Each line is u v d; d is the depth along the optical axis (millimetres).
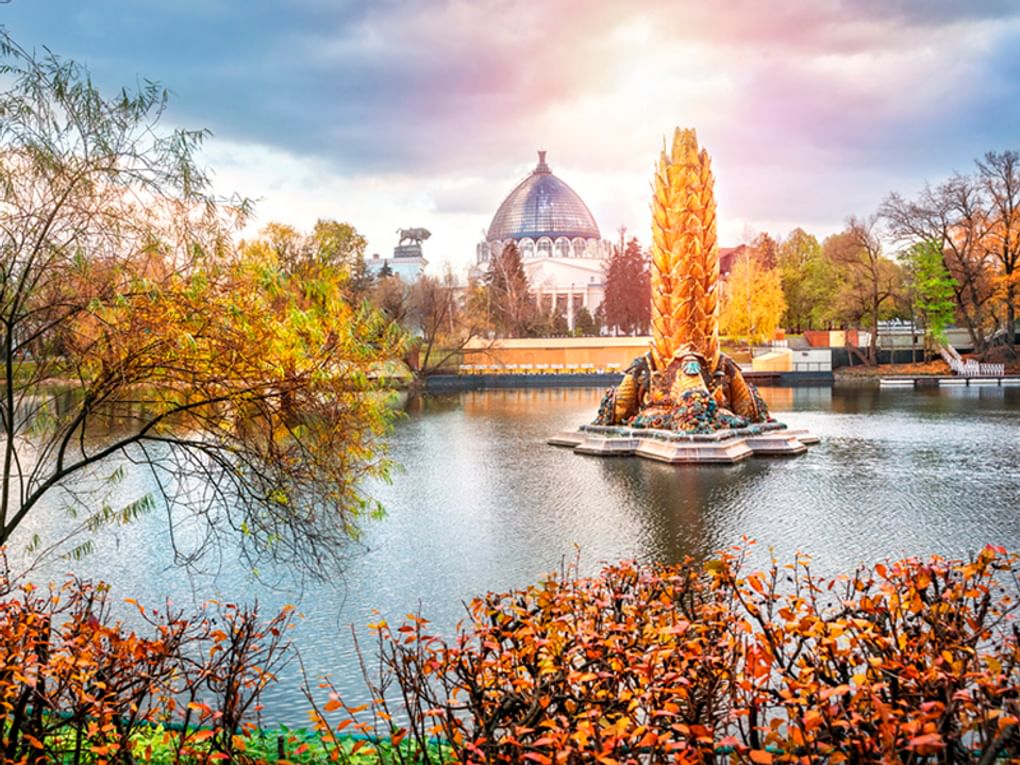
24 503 11352
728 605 9023
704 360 38188
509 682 6672
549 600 7172
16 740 6941
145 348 10672
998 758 6109
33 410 11953
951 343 92125
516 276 116250
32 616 7703
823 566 18797
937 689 5938
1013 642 6465
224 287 10992
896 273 90875
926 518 23812
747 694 7426
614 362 91562
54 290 10883
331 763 8477
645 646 6758
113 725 7383
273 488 11672
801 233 123188
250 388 10969
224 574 18391
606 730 5402
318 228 60000
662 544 21203
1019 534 21828
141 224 11062
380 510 13023
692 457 34031
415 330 87812
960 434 42125
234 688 7508
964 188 77438
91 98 10766
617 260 129250
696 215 38031
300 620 15547
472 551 20562
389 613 16031
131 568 18953
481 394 75188
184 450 11883
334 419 11555
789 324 112438
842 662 6625
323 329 11656
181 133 11094
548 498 27359
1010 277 76000
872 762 5117
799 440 38750
